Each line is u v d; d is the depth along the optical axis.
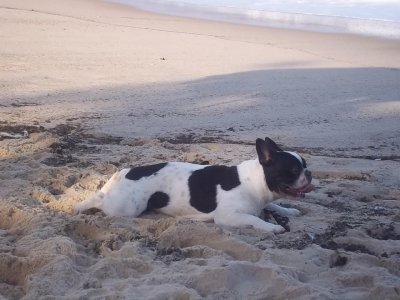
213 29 5.41
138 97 3.15
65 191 1.83
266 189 1.60
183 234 1.45
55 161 2.12
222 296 1.19
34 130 2.55
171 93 3.24
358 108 3.08
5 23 5.01
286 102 3.14
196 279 1.23
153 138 2.52
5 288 1.23
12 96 3.07
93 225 1.52
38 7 6.01
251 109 3.00
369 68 4.01
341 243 1.49
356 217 1.70
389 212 1.75
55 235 1.46
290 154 1.58
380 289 1.19
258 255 1.37
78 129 2.61
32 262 1.30
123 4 6.75
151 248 1.41
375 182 2.07
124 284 1.21
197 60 4.07
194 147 2.36
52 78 3.45
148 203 1.65
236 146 2.40
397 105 3.14
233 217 1.56
